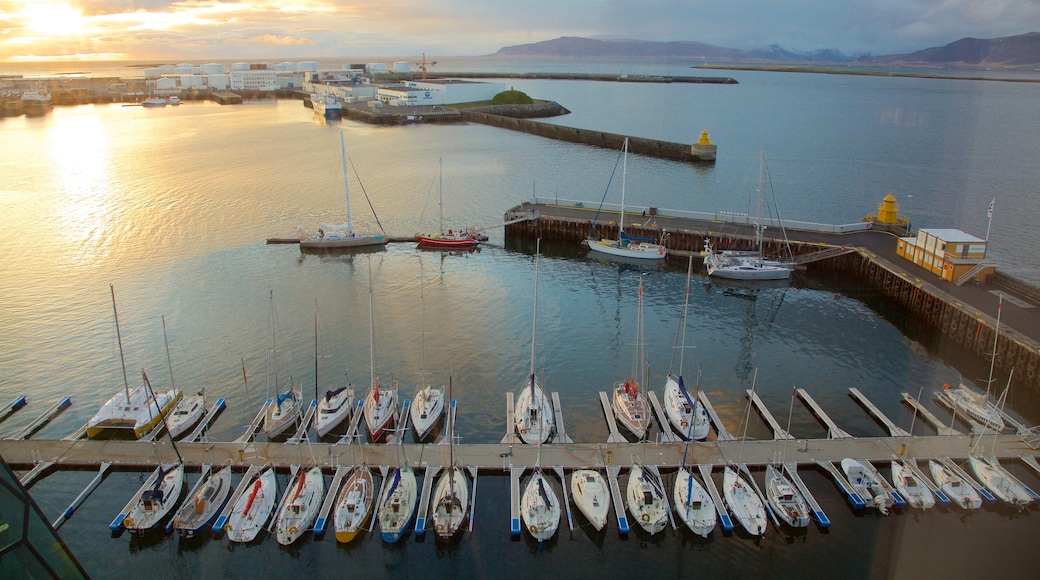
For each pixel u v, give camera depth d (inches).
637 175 5408.5
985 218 3398.1
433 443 1738.4
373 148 6717.5
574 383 2122.3
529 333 2508.6
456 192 4813.0
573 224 3698.3
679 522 1476.4
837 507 1512.1
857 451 1670.8
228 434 1830.7
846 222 3951.8
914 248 2878.9
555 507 1471.5
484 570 1365.7
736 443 1707.7
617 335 2501.2
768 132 7490.2
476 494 1561.3
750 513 1457.9
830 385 2116.1
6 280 3004.4
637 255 3390.7
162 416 1823.3
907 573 1331.2
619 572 1360.7
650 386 2103.8
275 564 1380.4
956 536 1418.6
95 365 2234.3
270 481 1558.8
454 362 2256.4
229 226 3905.0
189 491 1556.3
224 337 2444.6
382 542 1424.7
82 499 1550.2
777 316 2709.2
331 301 2824.8
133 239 3644.2
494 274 3218.5
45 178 5059.1
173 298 2824.8
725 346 2418.8
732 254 3248.0
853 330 2576.3
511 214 3799.2
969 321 2268.7
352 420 1825.8
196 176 5221.5
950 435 1737.2
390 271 3238.2
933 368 2245.3
